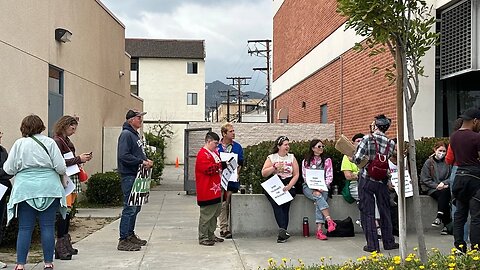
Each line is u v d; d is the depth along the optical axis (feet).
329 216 33.68
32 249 30.07
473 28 38.17
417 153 35.55
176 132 197.47
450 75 40.27
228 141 35.04
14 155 23.61
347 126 55.83
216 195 31.91
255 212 34.45
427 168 34.63
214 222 32.30
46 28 44.04
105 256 28.73
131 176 30.17
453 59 40.16
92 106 58.08
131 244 30.45
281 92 95.45
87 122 56.13
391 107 43.65
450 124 41.22
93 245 31.91
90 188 53.36
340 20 58.29
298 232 34.65
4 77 36.19
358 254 28.86
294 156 34.81
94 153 58.75
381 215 29.55
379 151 29.01
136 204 29.99
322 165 34.01
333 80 61.16
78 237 35.09
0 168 26.35
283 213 32.78
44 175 23.77
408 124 20.20
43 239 24.13
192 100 203.00
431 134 41.11
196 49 205.26
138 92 201.16
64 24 48.70
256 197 34.45
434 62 41.39
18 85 38.45
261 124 64.90
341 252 29.48
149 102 201.05
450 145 26.89
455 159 26.71
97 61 60.18
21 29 38.99
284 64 92.89
